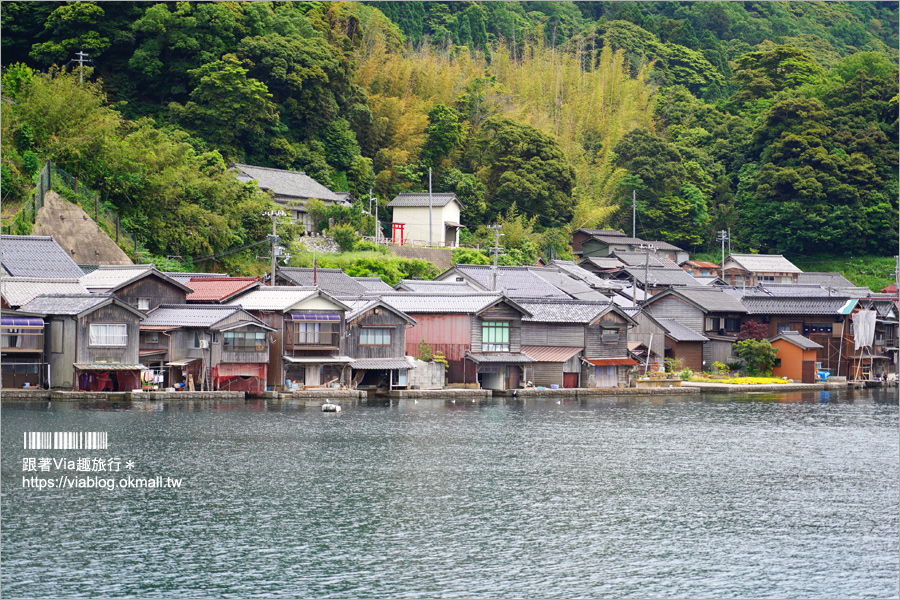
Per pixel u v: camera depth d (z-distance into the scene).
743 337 113.94
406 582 37.59
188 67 136.88
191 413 69.94
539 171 162.38
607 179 189.00
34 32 136.75
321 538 42.34
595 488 52.03
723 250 178.38
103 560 39.03
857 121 195.12
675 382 101.88
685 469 57.44
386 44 188.38
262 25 144.38
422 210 145.12
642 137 189.12
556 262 136.00
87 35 133.62
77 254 91.25
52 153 96.94
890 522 46.41
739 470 57.53
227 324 77.25
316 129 148.00
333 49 151.25
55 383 72.94
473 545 41.94
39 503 46.25
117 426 63.50
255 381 79.75
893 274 182.62
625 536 43.62
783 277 168.50
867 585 38.03
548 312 94.31
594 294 118.00
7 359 71.88
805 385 106.38
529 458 59.28
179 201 105.88
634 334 106.06
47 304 73.69
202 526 43.47
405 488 50.84
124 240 97.88
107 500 47.00
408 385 86.50
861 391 107.06
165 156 106.50
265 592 36.34
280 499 47.97
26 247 82.06
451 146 165.50
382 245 127.31
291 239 115.69
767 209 190.50
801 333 116.50
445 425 70.12
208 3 138.12
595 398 91.62
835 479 55.47
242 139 138.00
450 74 180.38
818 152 188.38
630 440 66.62
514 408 81.06
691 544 42.66
